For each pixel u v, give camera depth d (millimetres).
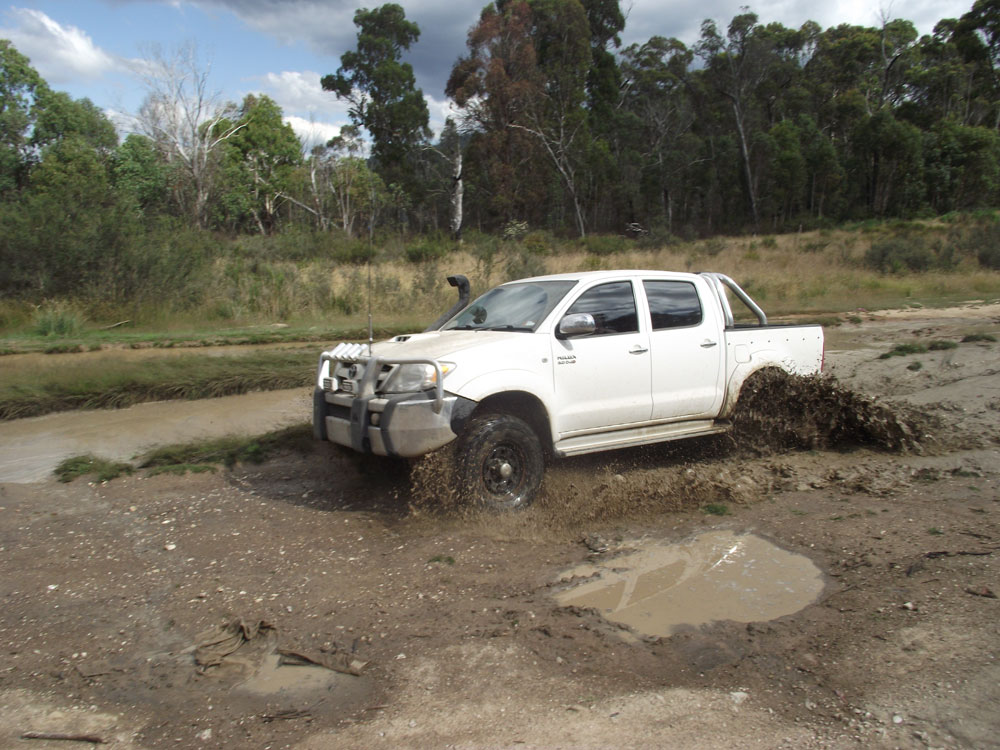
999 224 37562
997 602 3779
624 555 4707
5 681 3441
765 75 79500
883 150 65000
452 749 2875
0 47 46375
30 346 13320
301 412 9156
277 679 3424
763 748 2824
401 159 58562
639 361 6168
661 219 63000
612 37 68562
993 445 6910
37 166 45938
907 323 17203
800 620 3756
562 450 5848
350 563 4672
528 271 22078
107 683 3420
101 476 6445
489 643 3637
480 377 5367
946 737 2816
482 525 5250
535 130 52656
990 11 80875
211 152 39719
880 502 5492
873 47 81625
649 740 2889
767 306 19906
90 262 16984
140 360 11508
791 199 70188
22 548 4996
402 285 20578
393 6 57281
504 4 55688
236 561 4742
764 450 7023
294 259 27172
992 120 78312
